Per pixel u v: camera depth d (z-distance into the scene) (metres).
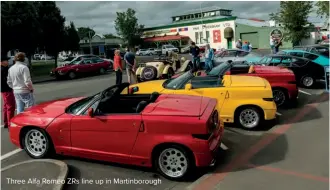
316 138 6.23
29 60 29.66
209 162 4.61
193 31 55.88
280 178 4.58
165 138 4.66
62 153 5.44
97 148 5.14
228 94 7.00
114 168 5.27
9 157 5.91
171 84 7.35
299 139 6.25
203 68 17.47
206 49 16.55
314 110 8.58
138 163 4.94
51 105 5.99
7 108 7.84
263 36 46.56
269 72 8.92
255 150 5.81
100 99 5.19
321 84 12.92
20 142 5.73
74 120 5.24
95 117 5.09
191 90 7.02
